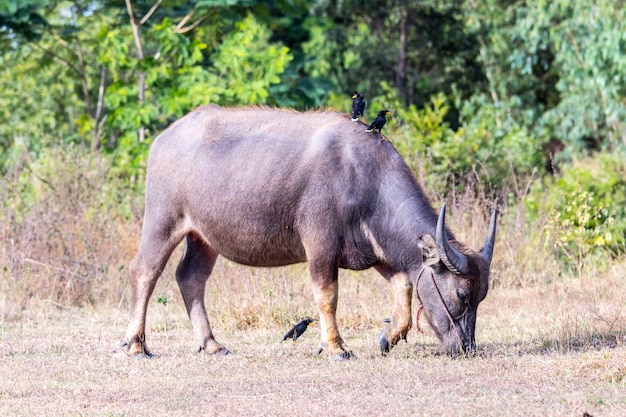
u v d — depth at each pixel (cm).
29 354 3041
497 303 3866
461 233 4378
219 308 3694
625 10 6738
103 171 5028
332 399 2308
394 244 2858
